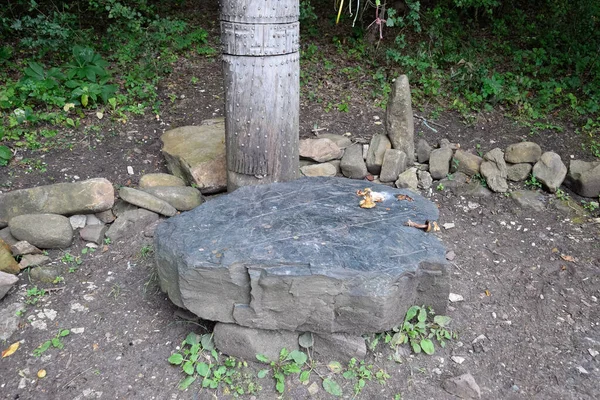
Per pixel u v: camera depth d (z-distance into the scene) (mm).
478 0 6527
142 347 2816
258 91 3213
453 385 2588
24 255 3373
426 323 2904
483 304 3186
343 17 7164
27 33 6102
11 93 4797
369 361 2721
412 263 2557
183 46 6418
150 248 3518
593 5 6598
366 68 6148
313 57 6355
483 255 3639
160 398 2549
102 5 6387
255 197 3137
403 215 2943
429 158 4434
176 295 2715
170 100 5367
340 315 2557
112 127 4820
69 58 5855
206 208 3002
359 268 2467
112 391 2576
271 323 2621
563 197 4199
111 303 3100
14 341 2830
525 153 4324
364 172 4332
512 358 2820
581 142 4926
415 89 5625
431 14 6762
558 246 3732
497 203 4184
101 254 3490
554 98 5625
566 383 2680
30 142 4441
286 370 2621
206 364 2691
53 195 3584
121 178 4215
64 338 2857
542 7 7684
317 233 2729
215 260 2512
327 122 5066
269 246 2602
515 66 6188
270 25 3092
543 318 3092
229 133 3398
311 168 4242
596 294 3283
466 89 5582
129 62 5941
